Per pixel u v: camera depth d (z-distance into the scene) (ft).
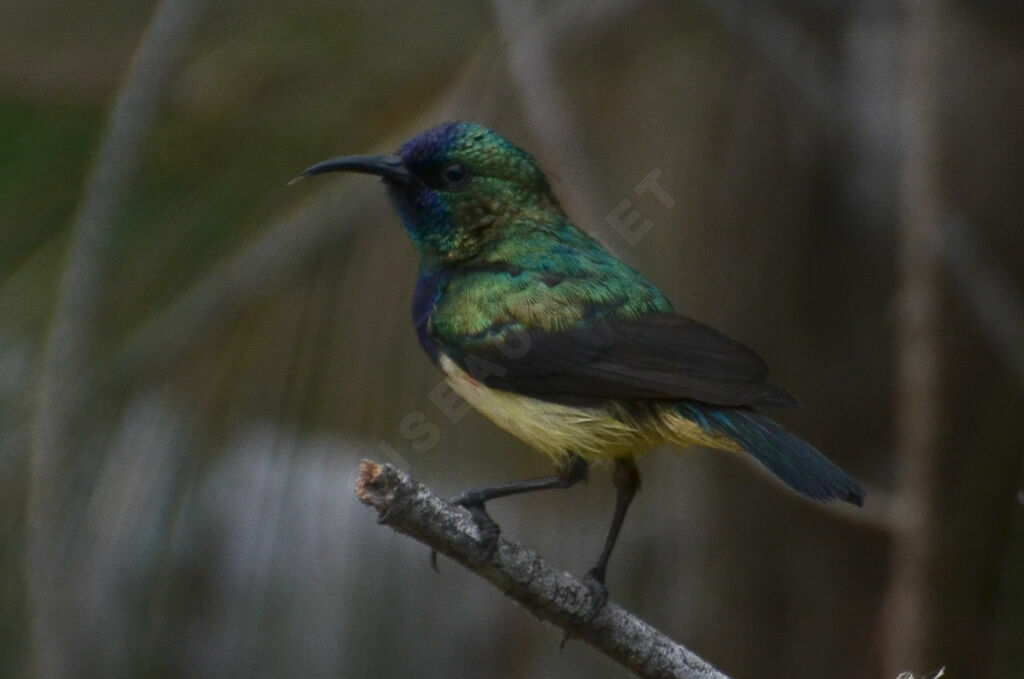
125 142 27.63
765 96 35.04
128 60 30.40
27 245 30.27
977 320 36.01
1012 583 35.50
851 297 37.04
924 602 31.09
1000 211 35.86
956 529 35.60
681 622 39.50
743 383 28.55
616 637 24.49
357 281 31.42
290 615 32.22
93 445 29.45
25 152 30.32
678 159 34.35
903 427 31.71
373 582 34.65
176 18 27.78
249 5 32.09
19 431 28.91
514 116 33.12
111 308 30.07
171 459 29.91
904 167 32.65
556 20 33.40
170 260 30.45
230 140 31.35
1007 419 35.96
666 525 39.93
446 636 39.50
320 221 31.17
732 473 39.70
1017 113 36.14
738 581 39.86
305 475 31.50
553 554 38.60
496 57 31.86
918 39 32.45
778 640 39.68
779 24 34.04
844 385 37.86
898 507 31.09
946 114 35.96
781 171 35.47
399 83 32.09
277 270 30.81
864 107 35.50
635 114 34.19
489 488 29.78
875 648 38.68
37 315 29.63
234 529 30.99
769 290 36.35
